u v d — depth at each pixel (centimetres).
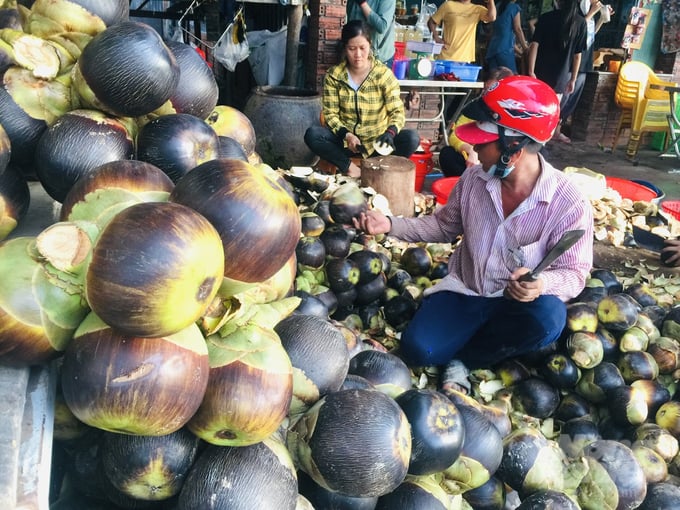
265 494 129
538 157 279
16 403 123
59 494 147
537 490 189
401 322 341
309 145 589
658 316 331
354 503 152
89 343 116
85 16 179
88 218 134
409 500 159
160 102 175
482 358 302
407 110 822
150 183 140
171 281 107
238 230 121
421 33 879
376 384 181
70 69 180
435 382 311
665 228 489
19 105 168
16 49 168
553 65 873
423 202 505
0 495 110
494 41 897
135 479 129
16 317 116
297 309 237
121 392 113
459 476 170
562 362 281
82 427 142
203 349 123
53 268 119
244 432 127
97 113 174
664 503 207
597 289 336
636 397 262
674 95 902
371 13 683
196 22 888
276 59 845
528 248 284
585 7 839
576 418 277
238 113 229
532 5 1180
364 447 139
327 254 327
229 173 125
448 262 362
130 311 108
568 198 276
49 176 170
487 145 268
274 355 132
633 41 1051
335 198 340
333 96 586
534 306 280
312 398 154
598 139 1062
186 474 133
